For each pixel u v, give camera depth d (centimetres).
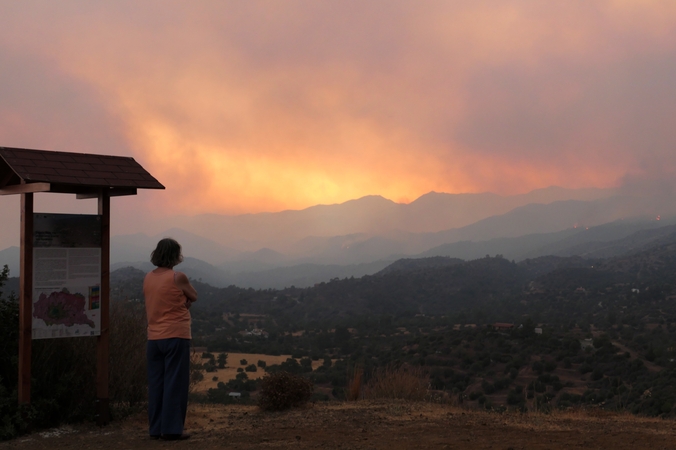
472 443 599
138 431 670
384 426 717
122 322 825
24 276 657
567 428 707
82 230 693
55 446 600
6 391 675
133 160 750
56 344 734
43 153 681
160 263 630
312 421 758
